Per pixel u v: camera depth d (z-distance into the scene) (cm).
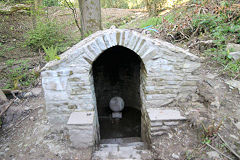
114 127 546
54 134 336
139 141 407
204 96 320
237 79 351
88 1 514
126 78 624
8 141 333
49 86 297
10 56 627
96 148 332
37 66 576
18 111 405
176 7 705
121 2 1384
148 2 855
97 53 282
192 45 475
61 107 313
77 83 296
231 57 381
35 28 717
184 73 304
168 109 321
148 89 313
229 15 470
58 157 288
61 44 698
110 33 273
